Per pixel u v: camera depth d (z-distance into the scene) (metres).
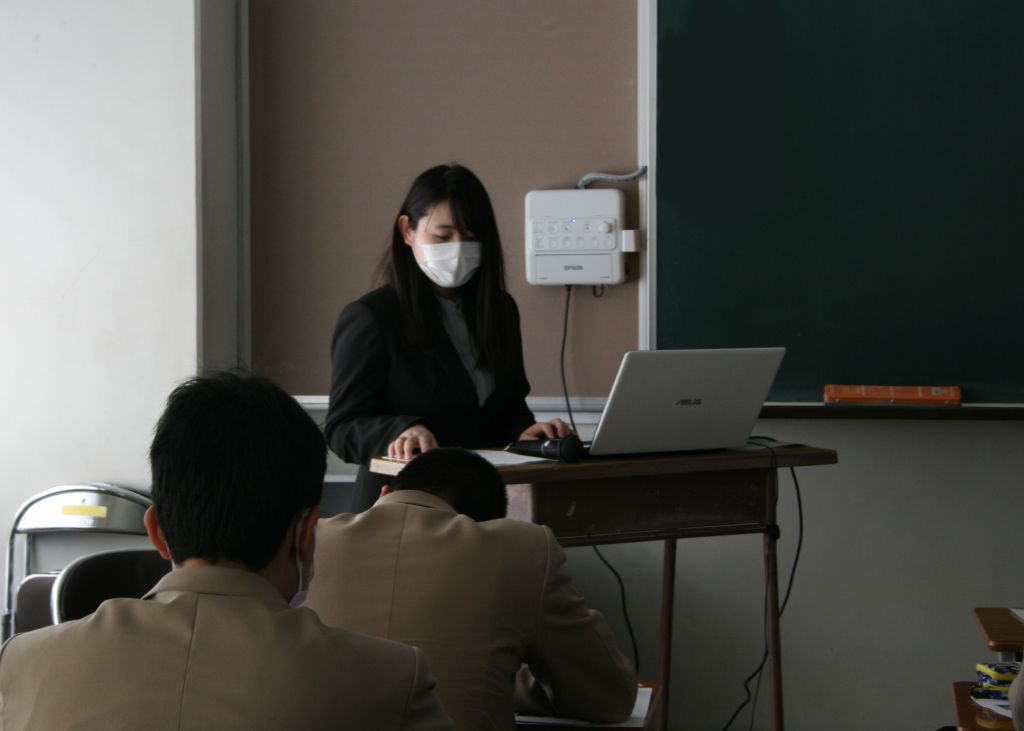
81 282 4.23
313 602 1.92
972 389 3.98
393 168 4.32
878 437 4.14
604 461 2.52
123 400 4.22
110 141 4.20
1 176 4.25
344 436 2.79
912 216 3.99
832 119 4.02
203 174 4.23
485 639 1.85
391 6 4.30
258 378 1.31
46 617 3.41
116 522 4.11
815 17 4.02
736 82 4.05
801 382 4.05
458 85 4.27
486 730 1.81
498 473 2.15
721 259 4.07
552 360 4.23
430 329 2.93
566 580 1.97
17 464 4.26
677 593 4.24
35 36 4.23
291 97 4.36
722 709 4.23
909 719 4.14
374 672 1.17
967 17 3.96
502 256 3.01
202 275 4.22
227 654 1.13
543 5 4.21
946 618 4.12
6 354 4.26
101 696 1.12
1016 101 3.94
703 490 2.65
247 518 1.21
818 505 4.17
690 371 2.52
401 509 1.97
